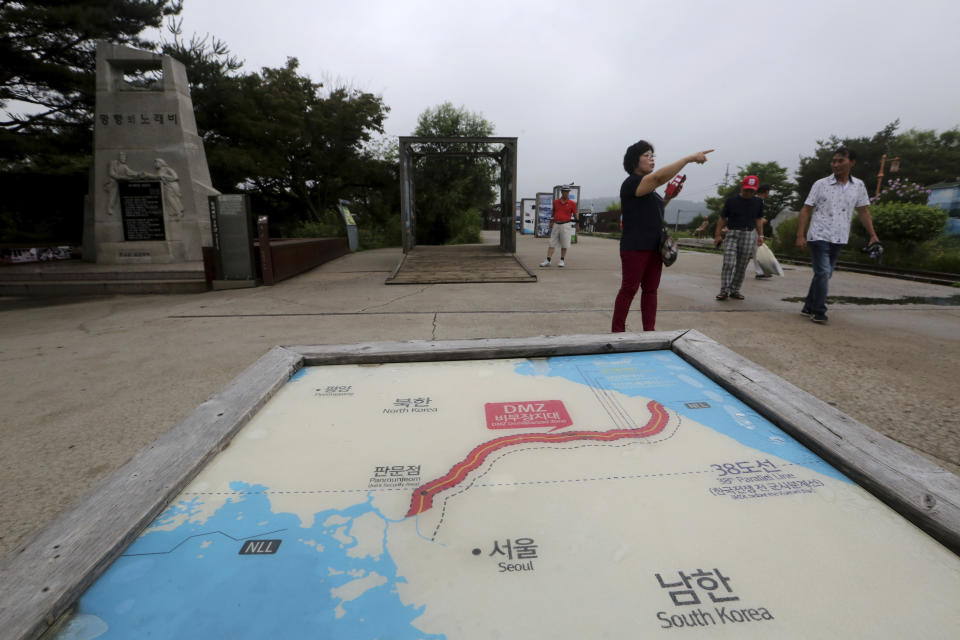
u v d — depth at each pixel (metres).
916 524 0.88
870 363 3.23
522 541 0.83
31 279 7.53
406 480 1.00
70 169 13.51
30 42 11.54
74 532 0.82
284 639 0.65
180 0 13.38
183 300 6.32
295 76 19.09
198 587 0.73
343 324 4.55
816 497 0.95
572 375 1.56
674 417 1.28
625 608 0.70
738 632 0.66
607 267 9.27
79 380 3.08
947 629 0.66
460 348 1.70
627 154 3.28
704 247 17.05
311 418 1.28
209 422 1.20
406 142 10.39
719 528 0.86
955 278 8.09
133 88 9.47
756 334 4.01
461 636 0.65
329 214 19.47
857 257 11.67
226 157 14.74
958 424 2.30
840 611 0.69
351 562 0.78
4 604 0.67
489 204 21.66
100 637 0.65
